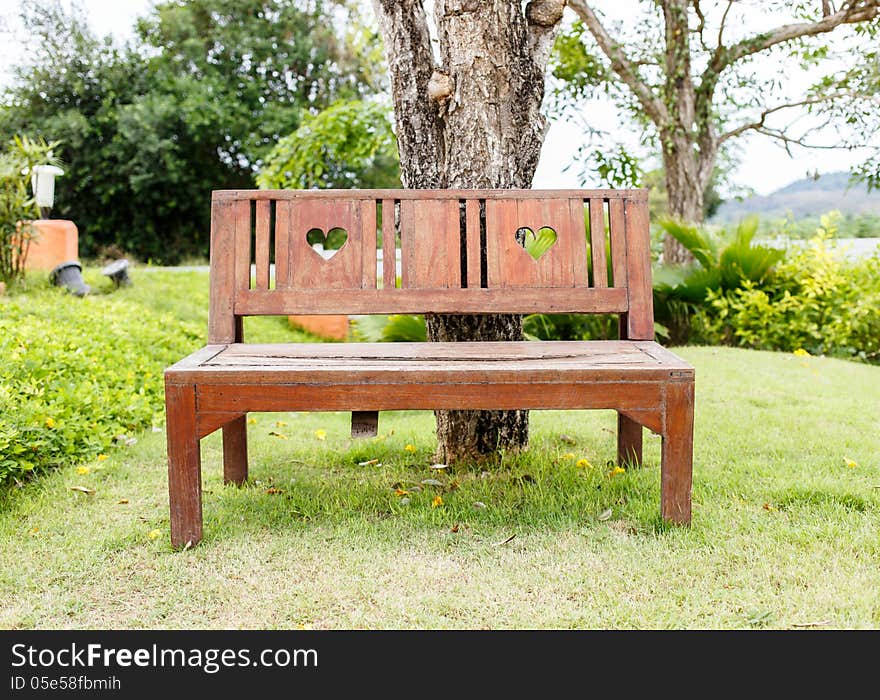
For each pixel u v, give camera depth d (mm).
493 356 2877
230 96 20844
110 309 7102
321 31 22016
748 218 7406
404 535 2809
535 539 2740
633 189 3307
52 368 4516
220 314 3166
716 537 2686
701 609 2234
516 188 3521
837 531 2711
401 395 2668
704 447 3789
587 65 9570
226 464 3391
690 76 9438
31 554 2678
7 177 7875
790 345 6953
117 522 2980
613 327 7062
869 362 6879
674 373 2691
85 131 19906
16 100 20656
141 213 21047
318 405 2670
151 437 4273
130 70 21125
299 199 3256
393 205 3283
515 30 3506
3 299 6898
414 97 3602
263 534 2836
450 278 3236
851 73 8633
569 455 3693
